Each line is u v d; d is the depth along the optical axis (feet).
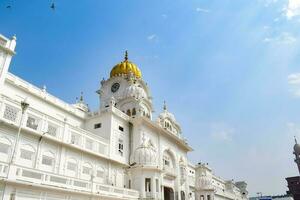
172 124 175.11
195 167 232.12
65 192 78.43
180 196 155.12
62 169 92.73
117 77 183.11
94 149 108.78
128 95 163.32
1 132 76.59
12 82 95.04
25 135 83.20
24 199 67.00
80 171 100.12
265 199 339.77
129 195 107.55
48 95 112.16
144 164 122.11
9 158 76.74
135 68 196.85
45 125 90.33
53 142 91.35
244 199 373.81
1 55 79.82
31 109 86.33
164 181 140.05
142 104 159.02
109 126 122.01
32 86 105.40
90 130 127.13
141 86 186.80
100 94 186.39
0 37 80.53
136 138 133.90
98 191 90.58
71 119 122.42
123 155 126.52
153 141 144.46
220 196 277.85
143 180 118.42
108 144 117.39
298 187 363.97
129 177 122.31
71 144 96.07
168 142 161.38
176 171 160.76
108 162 115.03
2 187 62.85
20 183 65.67
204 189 204.44
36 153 85.10
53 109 113.29
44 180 72.69
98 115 128.06
